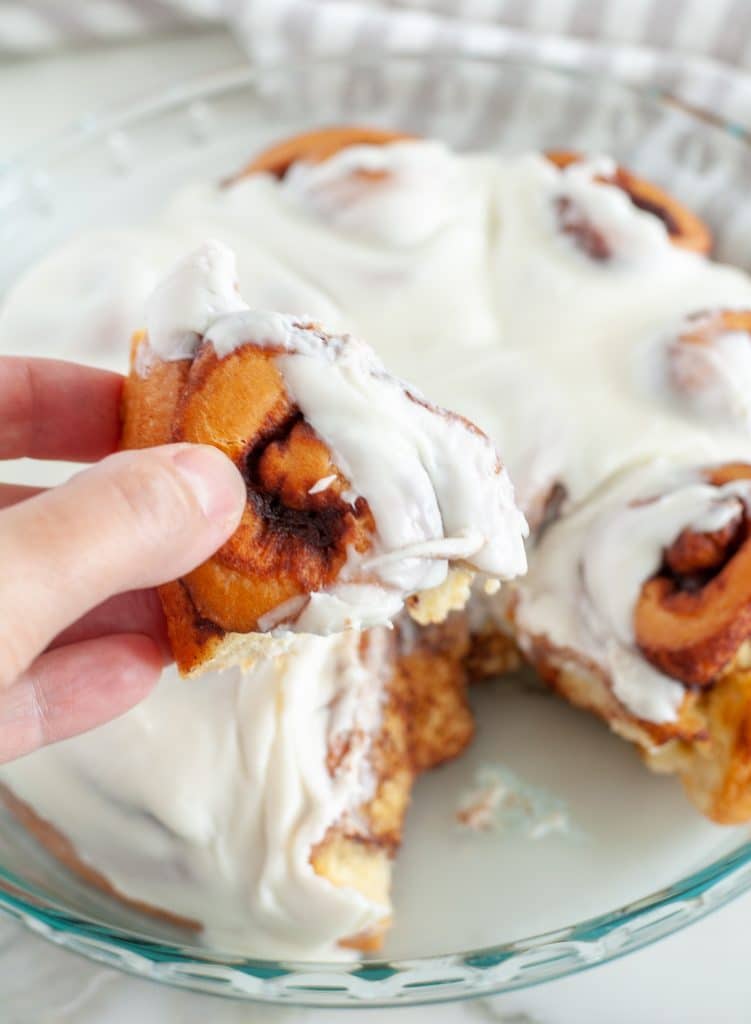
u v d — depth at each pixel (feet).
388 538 0.82
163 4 1.55
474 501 0.84
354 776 1.04
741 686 1.02
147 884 1.03
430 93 1.45
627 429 1.12
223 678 1.02
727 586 1.02
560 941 0.94
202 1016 1.03
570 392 1.14
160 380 0.87
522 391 1.14
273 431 0.84
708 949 1.04
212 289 0.86
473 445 0.85
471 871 1.08
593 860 1.08
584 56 1.47
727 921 1.05
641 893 1.06
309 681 1.03
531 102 1.43
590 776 1.12
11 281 1.37
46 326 1.20
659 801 1.10
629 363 1.16
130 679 0.96
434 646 1.14
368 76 1.43
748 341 1.15
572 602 1.09
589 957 0.95
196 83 1.42
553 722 1.15
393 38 1.49
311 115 1.47
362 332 1.20
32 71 1.59
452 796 1.12
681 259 1.24
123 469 0.80
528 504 1.11
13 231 1.39
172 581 0.85
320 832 1.01
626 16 1.49
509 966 0.94
